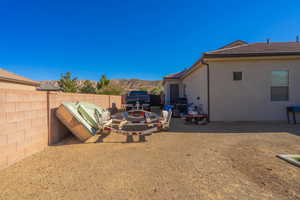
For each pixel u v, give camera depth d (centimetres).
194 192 254
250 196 243
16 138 366
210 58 848
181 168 336
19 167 342
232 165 347
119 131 559
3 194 251
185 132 661
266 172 314
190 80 1345
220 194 248
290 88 854
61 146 489
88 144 509
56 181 288
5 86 1178
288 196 241
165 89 1973
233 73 873
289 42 1072
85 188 267
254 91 866
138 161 374
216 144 495
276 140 529
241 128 718
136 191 257
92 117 589
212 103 880
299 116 850
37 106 438
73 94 660
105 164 358
